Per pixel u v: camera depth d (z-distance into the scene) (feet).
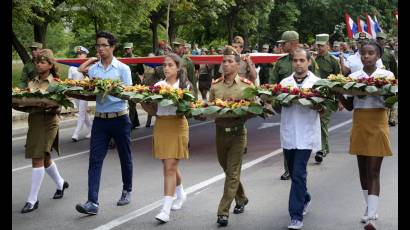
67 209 21.63
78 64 38.47
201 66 58.18
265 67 52.24
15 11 51.26
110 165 30.07
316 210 21.18
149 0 65.82
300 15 151.64
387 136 18.24
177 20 87.30
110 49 21.31
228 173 19.34
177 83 20.45
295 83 19.40
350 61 32.04
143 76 40.98
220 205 19.29
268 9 109.09
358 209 21.30
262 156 32.19
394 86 17.44
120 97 20.21
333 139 38.27
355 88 17.54
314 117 18.65
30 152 21.07
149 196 23.40
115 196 23.43
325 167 29.04
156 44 84.23
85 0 58.23
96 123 21.02
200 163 30.40
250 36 130.21
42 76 21.49
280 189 24.48
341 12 151.94
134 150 35.06
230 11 104.88
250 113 18.40
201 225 19.40
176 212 21.02
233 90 19.57
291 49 26.96
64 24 68.03
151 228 19.12
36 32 62.80
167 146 19.43
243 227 19.15
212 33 116.16
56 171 22.98
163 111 19.43
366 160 18.80
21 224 19.74
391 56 39.04
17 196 23.88
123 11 64.64
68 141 38.99
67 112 51.57
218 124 19.31
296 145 18.49
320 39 30.99
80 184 25.94
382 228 18.83
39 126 21.07
